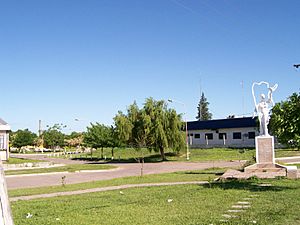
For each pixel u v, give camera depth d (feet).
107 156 223.10
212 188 58.44
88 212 41.16
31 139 327.47
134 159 183.73
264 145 84.58
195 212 39.17
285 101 50.21
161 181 76.64
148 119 169.89
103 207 44.39
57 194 61.21
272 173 76.64
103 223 35.14
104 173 110.22
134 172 111.55
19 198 57.72
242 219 34.55
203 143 240.12
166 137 170.09
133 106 177.27
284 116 49.19
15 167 133.90
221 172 93.15
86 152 280.72
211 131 237.04
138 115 175.42
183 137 173.37
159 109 173.88
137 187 66.54
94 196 56.08
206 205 43.11
